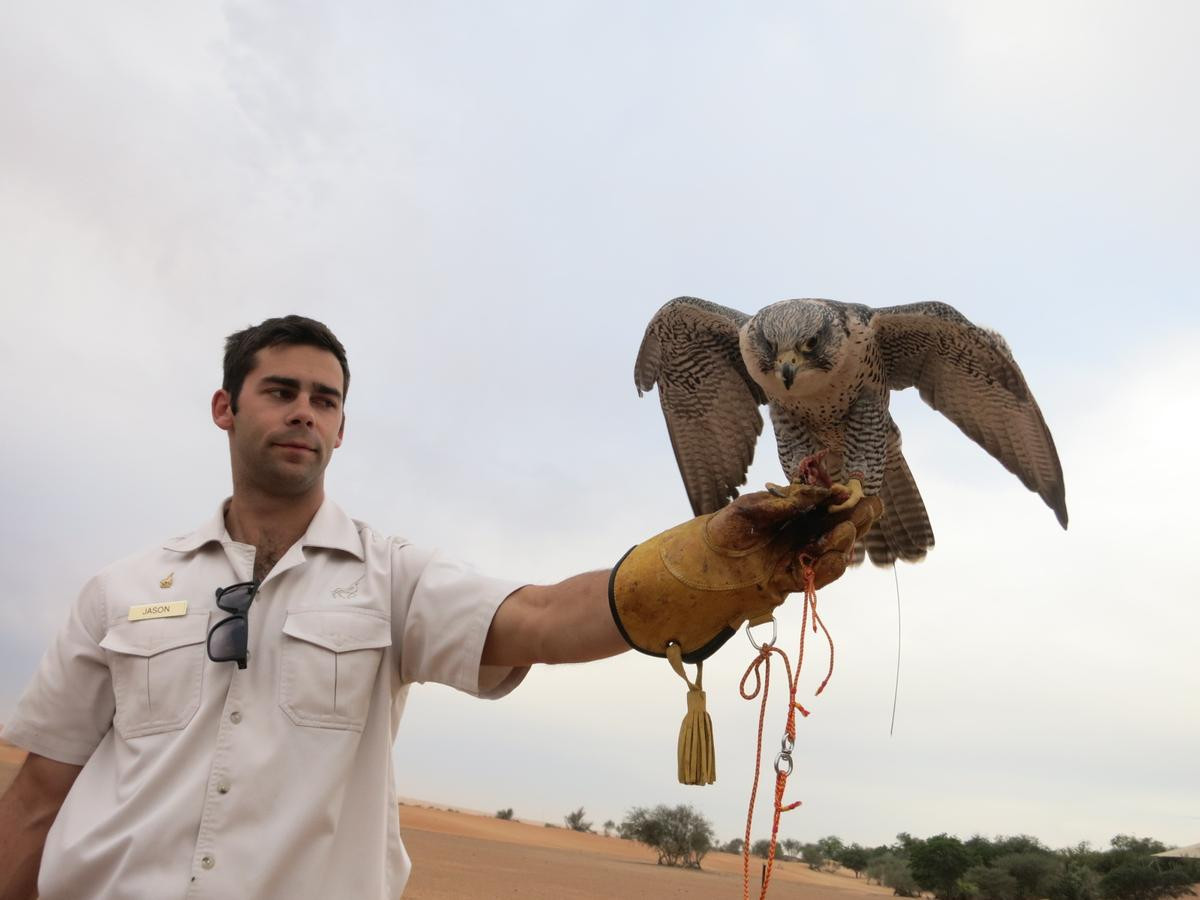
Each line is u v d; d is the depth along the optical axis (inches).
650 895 1147.9
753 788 84.4
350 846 89.4
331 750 88.5
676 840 2272.4
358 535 102.9
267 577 95.4
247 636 90.9
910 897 2117.4
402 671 99.8
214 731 87.8
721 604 89.3
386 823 94.0
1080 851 2165.4
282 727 88.3
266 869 82.3
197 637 91.4
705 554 88.3
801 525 92.3
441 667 96.1
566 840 2915.8
